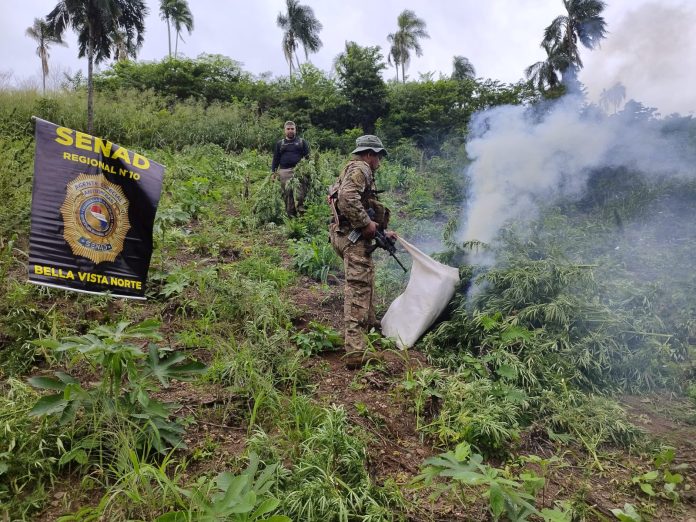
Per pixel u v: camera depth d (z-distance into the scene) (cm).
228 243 610
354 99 2228
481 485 262
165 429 260
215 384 325
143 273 352
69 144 322
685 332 418
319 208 756
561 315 388
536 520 246
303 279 556
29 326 341
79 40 1426
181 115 1777
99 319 383
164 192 742
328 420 267
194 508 208
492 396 326
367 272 381
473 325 402
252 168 1203
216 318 409
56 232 320
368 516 223
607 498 273
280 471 238
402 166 1343
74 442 243
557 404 331
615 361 385
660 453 301
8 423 239
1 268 399
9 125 990
